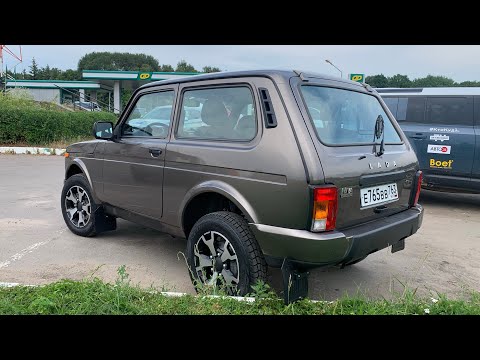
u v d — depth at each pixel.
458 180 7.21
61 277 4.04
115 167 4.53
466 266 4.68
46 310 2.93
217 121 3.57
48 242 5.14
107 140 4.62
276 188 2.99
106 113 19.72
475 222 6.71
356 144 3.42
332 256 2.90
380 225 3.33
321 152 2.99
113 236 5.43
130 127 4.48
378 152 3.56
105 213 5.12
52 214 6.57
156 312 2.97
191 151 3.61
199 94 3.76
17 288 3.31
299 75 3.34
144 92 4.38
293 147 2.96
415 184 3.95
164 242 5.22
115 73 36.81
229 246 3.27
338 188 3.00
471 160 7.02
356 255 3.06
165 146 3.89
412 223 3.69
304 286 3.16
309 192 2.86
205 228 3.40
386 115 4.14
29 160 13.40
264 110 3.18
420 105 7.59
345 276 4.29
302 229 2.92
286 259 3.01
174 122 3.94
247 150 3.20
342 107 3.54
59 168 11.70
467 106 7.17
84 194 5.23
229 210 3.65
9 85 31.59
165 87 4.13
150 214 4.16
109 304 3.02
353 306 3.12
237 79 3.45
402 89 7.88
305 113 3.10
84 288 3.26
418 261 4.81
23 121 15.91
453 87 7.43
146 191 4.14
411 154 4.04
